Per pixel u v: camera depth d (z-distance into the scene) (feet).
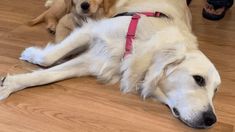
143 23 4.53
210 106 4.09
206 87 4.17
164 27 4.52
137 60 4.35
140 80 4.44
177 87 4.21
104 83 4.65
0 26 5.48
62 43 4.71
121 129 4.05
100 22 4.78
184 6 5.56
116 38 4.53
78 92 4.44
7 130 3.84
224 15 6.85
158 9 4.87
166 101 4.36
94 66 4.64
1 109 4.05
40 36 5.38
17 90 4.29
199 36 6.07
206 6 6.66
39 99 4.25
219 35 6.18
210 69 4.20
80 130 3.97
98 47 4.64
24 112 4.06
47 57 4.57
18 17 5.80
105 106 4.30
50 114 4.09
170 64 4.24
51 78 4.46
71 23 5.23
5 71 4.57
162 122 4.22
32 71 4.61
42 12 6.06
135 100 4.45
